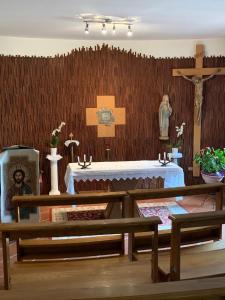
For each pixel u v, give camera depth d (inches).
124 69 239.5
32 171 163.9
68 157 240.5
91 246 105.6
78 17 169.8
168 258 96.6
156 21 180.7
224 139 247.6
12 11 156.3
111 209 173.0
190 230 113.7
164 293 42.2
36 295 42.3
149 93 243.3
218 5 148.5
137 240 109.8
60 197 113.7
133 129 245.6
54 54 230.8
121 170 193.8
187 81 243.0
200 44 237.8
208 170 220.2
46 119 234.4
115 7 150.6
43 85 231.3
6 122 228.1
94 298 41.5
